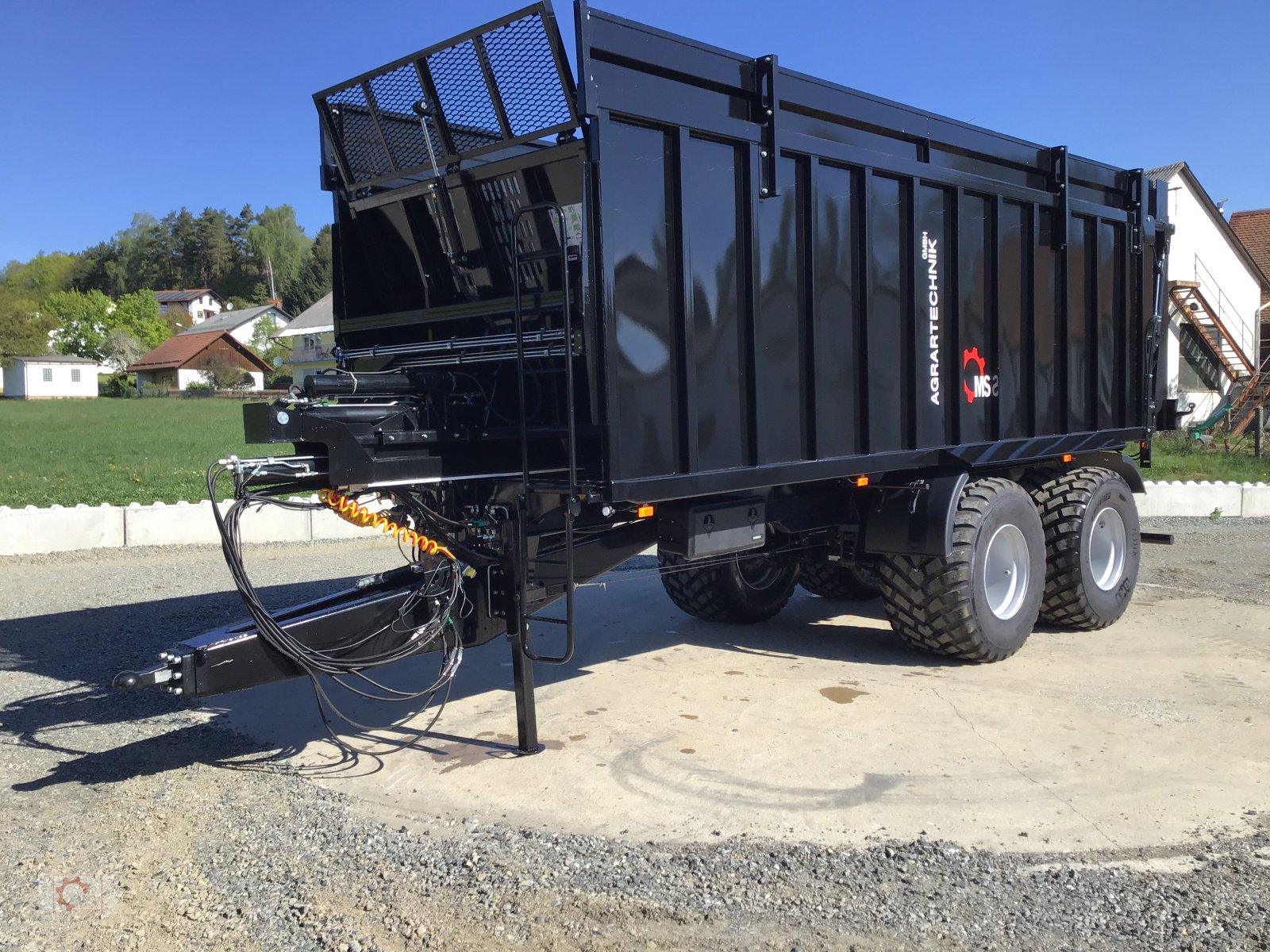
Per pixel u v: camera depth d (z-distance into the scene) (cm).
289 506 437
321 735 507
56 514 1055
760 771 448
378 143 509
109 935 318
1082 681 586
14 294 12500
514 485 479
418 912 329
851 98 524
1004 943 308
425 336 531
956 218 592
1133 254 759
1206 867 355
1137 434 766
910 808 407
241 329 8875
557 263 450
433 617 458
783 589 765
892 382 564
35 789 439
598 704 550
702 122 448
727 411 472
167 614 774
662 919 323
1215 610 778
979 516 597
